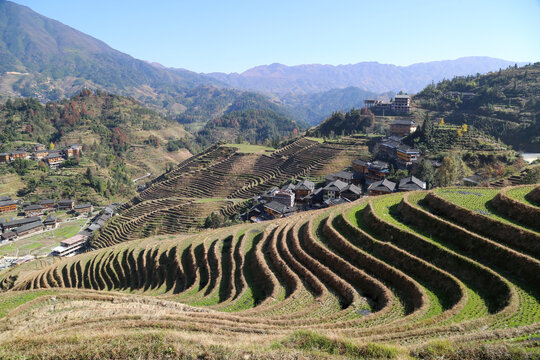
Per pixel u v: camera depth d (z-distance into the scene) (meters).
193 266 69.31
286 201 121.50
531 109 183.12
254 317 39.84
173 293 62.34
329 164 156.25
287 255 57.81
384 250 48.56
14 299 55.62
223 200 150.12
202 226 128.62
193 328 35.16
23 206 183.38
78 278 84.81
